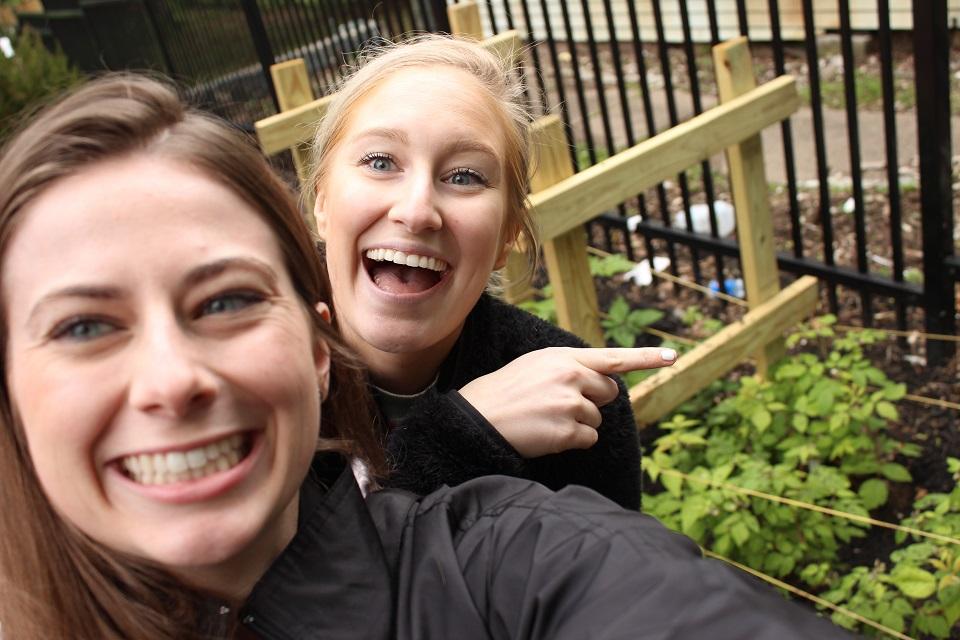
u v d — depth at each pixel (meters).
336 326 0.76
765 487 1.27
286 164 1.91
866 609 1.14
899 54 2.98
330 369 0.57
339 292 0.74
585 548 0.38
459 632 0.40
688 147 1.36
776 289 1.56
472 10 1.65
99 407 0.36
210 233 0.38
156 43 3.54
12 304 0.37
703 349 1.46
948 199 1.55
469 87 0.72
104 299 0.36
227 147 0.40
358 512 0.44
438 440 0.66
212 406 0.37
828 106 2.80
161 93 0.41
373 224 0.70
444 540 0.42
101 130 0.38
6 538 0.42
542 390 0.68
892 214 1.62
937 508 1.22
